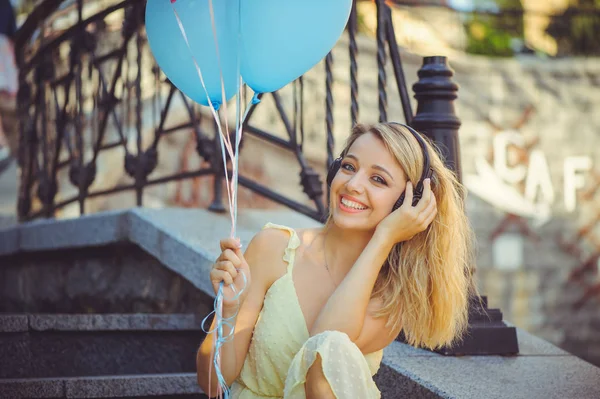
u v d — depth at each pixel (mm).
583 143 9531
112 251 4871
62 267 5359
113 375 3771
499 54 10438
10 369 3664
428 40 10109
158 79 5125
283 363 2637
